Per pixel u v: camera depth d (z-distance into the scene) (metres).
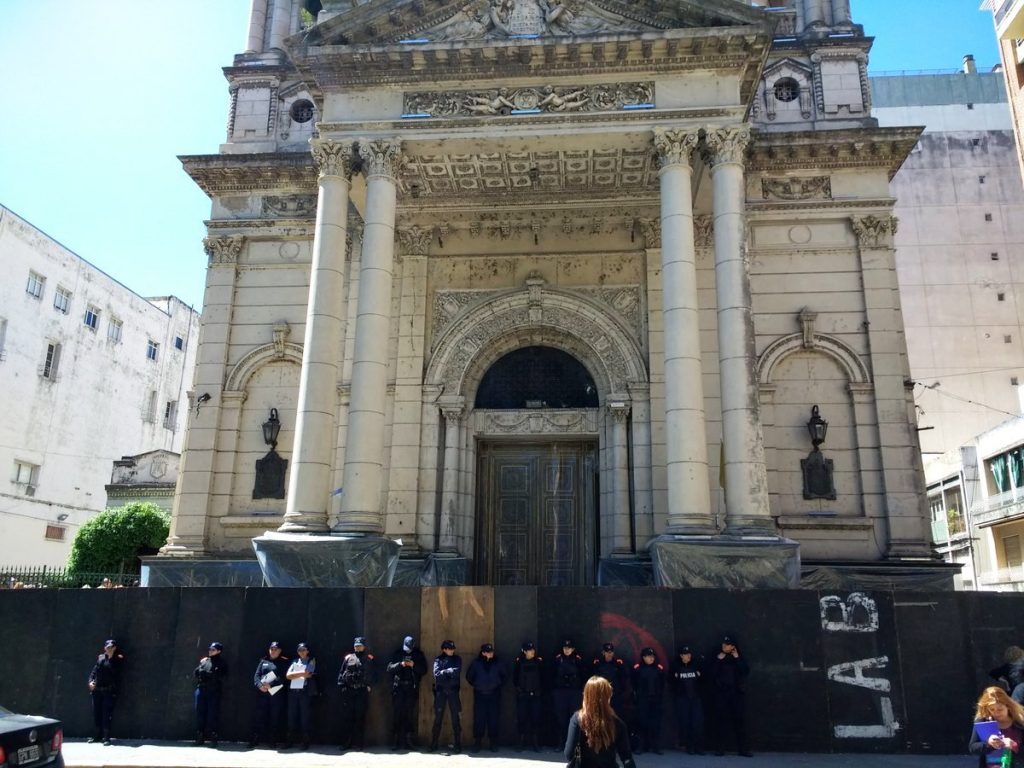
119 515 31.09
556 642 13.31
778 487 20.39
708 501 15.78
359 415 16.58
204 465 21.77
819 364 21.19
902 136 21.58
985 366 41.97
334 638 13.59
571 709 12.50
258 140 24.66
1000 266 43.09
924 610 13.07
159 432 50.97
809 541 19.92
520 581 21.34
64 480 42.25
